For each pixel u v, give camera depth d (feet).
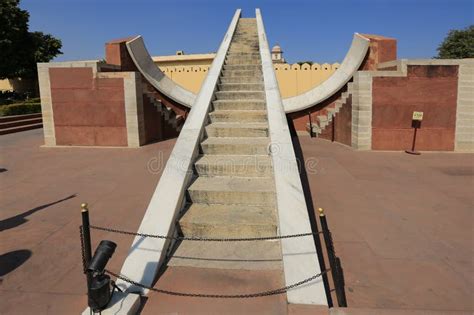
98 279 8.65
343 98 32.35
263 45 33.58
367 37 36.45
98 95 31.48
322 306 9.05
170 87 42.09
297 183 13.70
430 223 14.44
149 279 10.26
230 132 19.86
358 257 11.74
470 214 15.34
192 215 13.48
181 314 8.88
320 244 12.70
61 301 9.54
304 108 39.73
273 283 10.19
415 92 28.63
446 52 117.19
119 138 31.76
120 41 36.50
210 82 25.44
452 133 28.96
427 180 20.59
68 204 17.02
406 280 10.36
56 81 31.83
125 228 14.19
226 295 9.49
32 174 22.62
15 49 88.84
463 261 11.41
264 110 22.99
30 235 13.64
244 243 12.55
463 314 8.76
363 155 27.55
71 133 32.42
